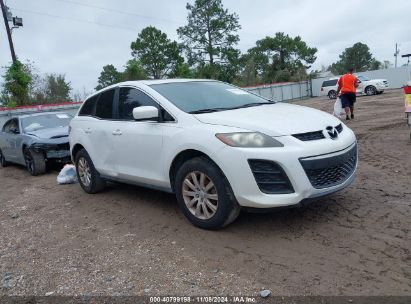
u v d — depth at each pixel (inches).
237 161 165.6
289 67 2773.1
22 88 1142.3
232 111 194.4
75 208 245.6
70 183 320.2
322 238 165.9
